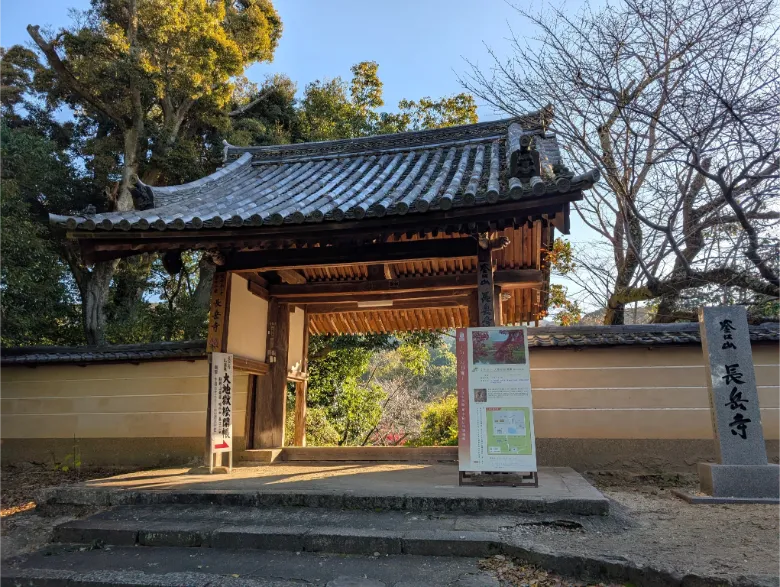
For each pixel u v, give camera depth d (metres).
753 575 3.17
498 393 5.60
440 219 5.39
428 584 3.52
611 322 8.81
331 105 19.66
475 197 5.09
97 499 5.45
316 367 14.27
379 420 16.58
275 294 8.34
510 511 4.70
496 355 5.70
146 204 6.86
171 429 8.57
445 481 5.85
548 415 7.48
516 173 5.38
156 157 16.22
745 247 5.29
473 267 8.36
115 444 8.74
